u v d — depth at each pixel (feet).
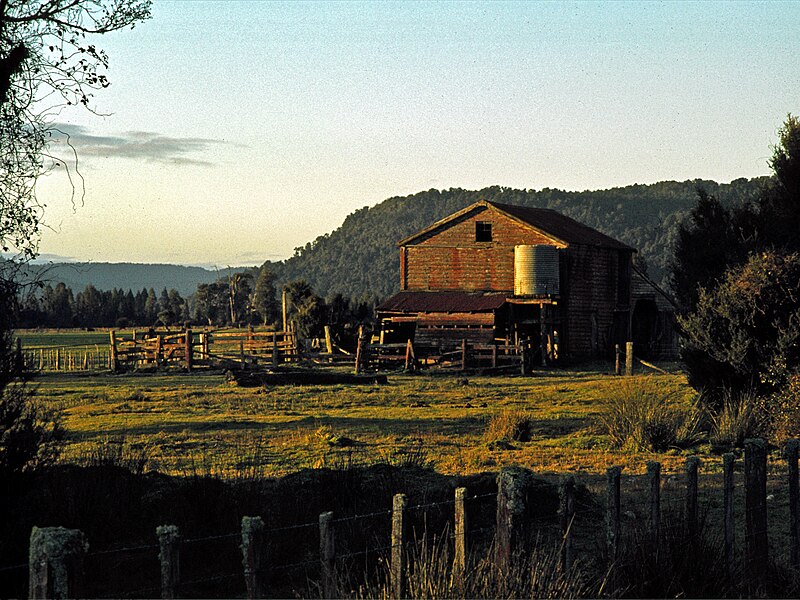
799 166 77.05
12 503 31.81
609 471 28.30
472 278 186.80
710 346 71.61
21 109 38.63
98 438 72.49
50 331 484.33
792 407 62.54
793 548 32.65
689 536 29.63
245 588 30.99
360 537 34.06
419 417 89.15
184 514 37.37
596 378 141.59
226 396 112.78
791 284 69.00
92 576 30.94
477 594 24.66
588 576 28.43
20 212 37.68
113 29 40.96
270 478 49.75
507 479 26.02
